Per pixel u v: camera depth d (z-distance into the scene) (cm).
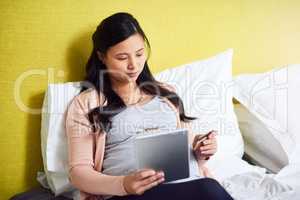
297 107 158
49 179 132
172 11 160
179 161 112
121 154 122
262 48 179
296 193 125
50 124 129
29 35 136
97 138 123
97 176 113
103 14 147
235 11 171
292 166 144
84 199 119
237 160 148
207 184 113
